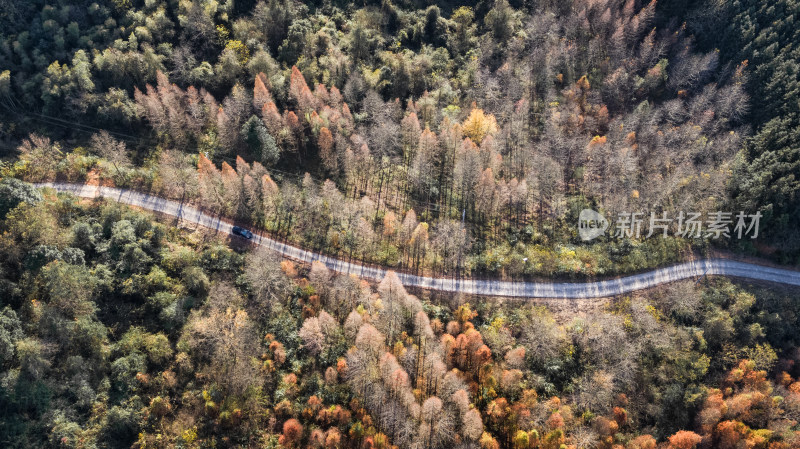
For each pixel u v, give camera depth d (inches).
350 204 5216.5
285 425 3767.2
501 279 4970.5
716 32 6491.1
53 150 5241.1
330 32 6407.5
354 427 3764.8
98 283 4195.4
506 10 6756.9
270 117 5280.5
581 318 4726.9
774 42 6097.4
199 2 6195.9
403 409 3821.4
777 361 4623.5
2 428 3545.8
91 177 5231.3
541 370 4370.1
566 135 5905.5
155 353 3961.6
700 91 6269.7
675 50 6545.3
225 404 3816.4
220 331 4097.0
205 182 4918.8
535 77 6446.9
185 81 5782.5
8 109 5477.4
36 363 3686.0
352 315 4141.2
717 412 4163.4
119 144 5280.5
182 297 4315.9
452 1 7175.2
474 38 6756.9
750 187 5295.3
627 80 6318.9
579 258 5152.6
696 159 5792.3
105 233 4564.5
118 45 5757.9
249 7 6550.2
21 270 4156.0
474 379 4146.2
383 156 5556.1
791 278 5246.1
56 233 4355.3
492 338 4360.2
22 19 5826.8
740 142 5757.9
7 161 5226.4
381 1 6904.5
